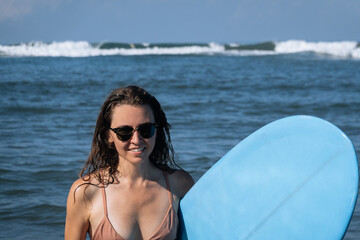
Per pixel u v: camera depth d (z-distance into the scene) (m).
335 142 1.91
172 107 11.41
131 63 28.97
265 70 24.98
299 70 25.06
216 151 6.80
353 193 1.80
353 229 4.06
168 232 2.20
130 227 2.17
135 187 2.20
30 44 35.31
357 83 18.19
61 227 4.28
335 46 39.94
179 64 28.83
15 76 19.17
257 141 2.15
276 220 1.99
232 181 2.17
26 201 4.82
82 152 6.77
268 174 2.08
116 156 2.21
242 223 2.09
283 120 2.11
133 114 2.09
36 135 7.93
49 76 19.59
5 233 4.11
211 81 18.53
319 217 1.87
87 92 14.44
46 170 5.85
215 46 41.50
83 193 2.16
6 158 6.36
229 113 10.64
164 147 2.33
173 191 2.29
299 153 2.00
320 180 1.91
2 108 10.78
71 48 36.69
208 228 2.17
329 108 11.58
